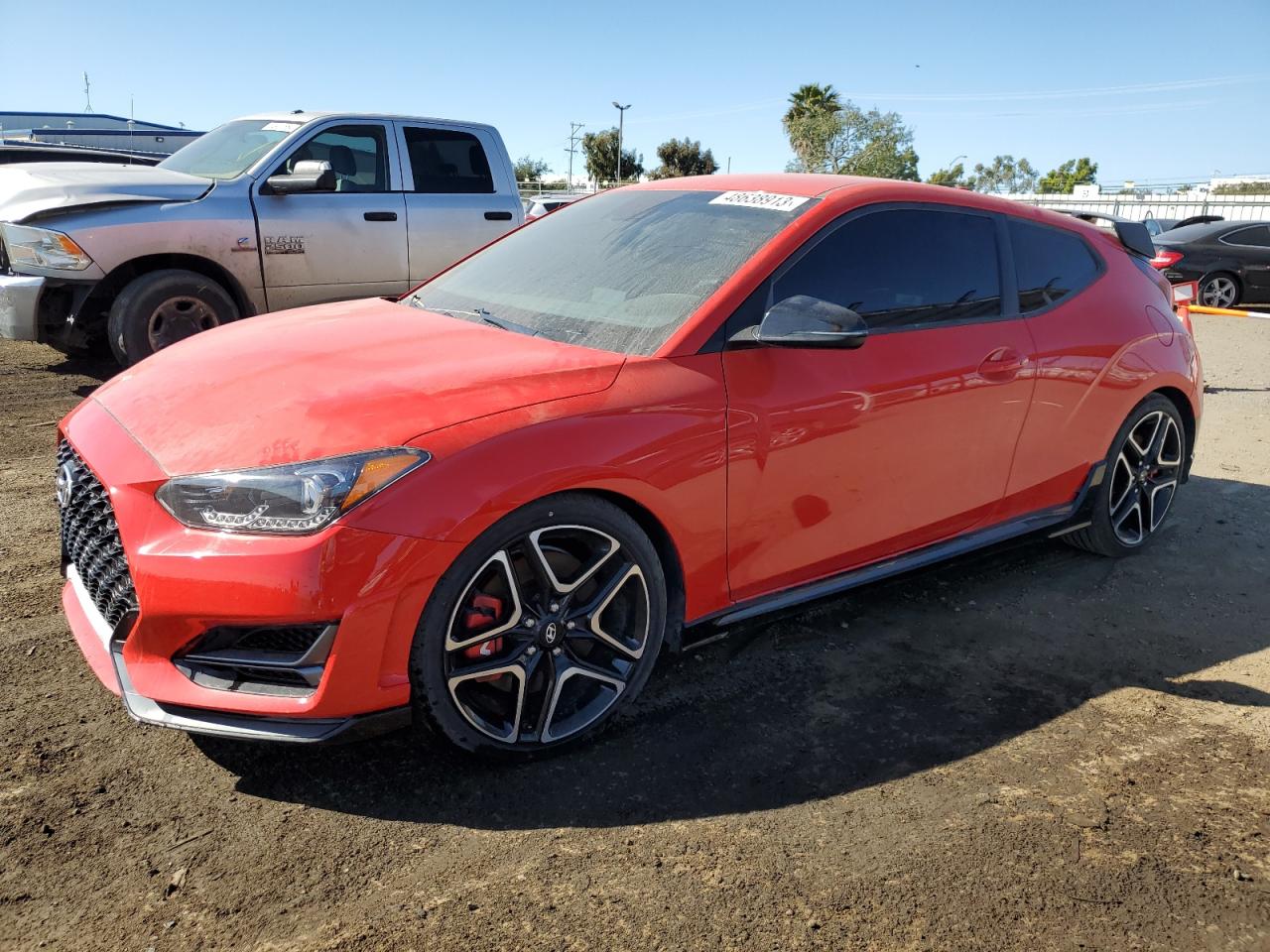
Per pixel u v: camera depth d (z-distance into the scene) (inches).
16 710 101.1
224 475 82.1
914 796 93.7
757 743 102.2
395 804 89.0
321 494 80.5
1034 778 97.7
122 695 86.0
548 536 92.0
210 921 74.0
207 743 97.0
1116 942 76.0
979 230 133.4
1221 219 559.8
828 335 99.7
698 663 119.5
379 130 270.2
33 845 81.0
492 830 86.1
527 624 92.4
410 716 86.7
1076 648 129.0
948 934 76.0
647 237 125.4
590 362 100.0
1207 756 103.4
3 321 227.6
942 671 120.3
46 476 178.9
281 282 252.5
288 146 253.8
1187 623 138.6
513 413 90.2
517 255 138.3
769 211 120.2
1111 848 87.0
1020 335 133.0
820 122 1905.8
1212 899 81.0
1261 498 200.1
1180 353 159.3
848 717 108.3
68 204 222.2
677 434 97.6
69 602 102.6
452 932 74.1
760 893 79.5
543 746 95.9
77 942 71.2
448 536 83.6
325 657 82.2
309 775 92.6
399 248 271.7
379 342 108.1
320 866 80.6
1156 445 160.1
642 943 73.7
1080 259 149.3
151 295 229.6
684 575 102.6
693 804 91.1
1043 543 169.8
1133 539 161.5
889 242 122.1
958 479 128.0
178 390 98.4
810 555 114.2
